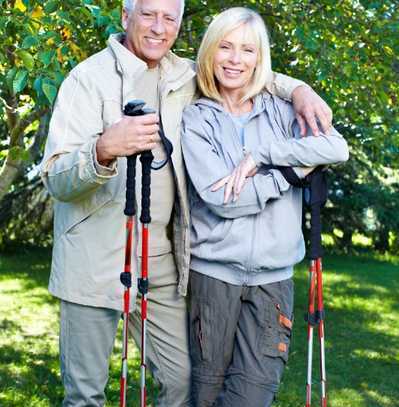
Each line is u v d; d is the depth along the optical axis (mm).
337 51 5125
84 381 2791
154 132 2410
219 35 2758
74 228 2678
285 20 5125
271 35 5227
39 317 8453
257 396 2787
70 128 2629
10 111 4320
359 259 14297
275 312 2830
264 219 2766
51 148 2602
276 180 2701
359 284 11625
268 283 2820
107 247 2674
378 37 5445
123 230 2697
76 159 2461
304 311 9328
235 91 2859
